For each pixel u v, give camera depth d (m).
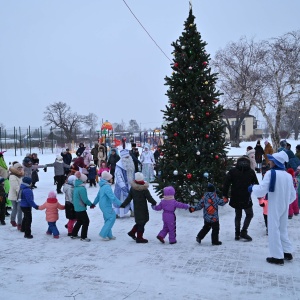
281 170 6.38
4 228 9.54
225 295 4.98
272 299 4.84
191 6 11.13
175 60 10.97
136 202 7.93
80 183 8.16
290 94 26.19
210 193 7.62
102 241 8.08
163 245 7.65
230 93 30.66
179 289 5.21
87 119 77.69
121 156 10.77
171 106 10.95
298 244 7.46
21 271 6.10
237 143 48.38
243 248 7.27
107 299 4.92
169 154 10.83
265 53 28.42
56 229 8.46
